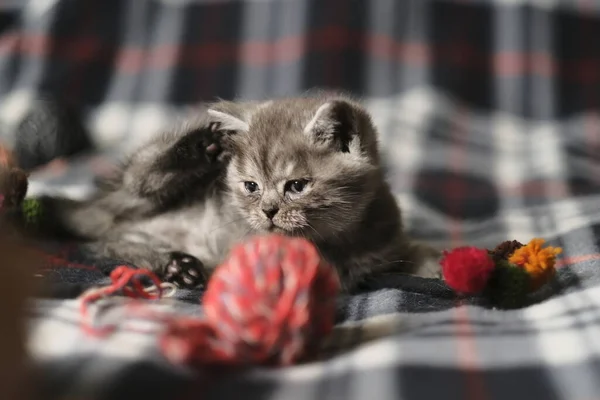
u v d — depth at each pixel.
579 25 0.79
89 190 0.59
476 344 0.38
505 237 0.54
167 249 0.48
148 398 0.34
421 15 0.79
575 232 0.51
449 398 0.34
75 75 0.76
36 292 0.34
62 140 0.67
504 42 0.79
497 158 0.71
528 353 0.37
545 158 0.70
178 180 0.49
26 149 0.65
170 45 0.78
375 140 0.50
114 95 0.76
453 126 0.74
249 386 0.35
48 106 0.68
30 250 0.36
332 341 0.39
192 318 0.38
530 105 0.77
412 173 0.67
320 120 0.47
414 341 0.38
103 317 0.39
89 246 0.49
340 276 0.47
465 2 0.80
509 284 0.41
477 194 0.65
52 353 0.36
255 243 0.36
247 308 0.35
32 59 0.75
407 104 0.75
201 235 0.50
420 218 0.59
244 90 0.76
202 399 0.34
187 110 0.73
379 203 0.49
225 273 0.36
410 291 0.45
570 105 0.77
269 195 0.47
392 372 0.35
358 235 0.48
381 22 0.78
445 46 0.78
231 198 0.49
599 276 0.45
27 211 0.48
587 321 0.39
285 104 0.50
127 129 0.73
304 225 0.47
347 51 0.76
